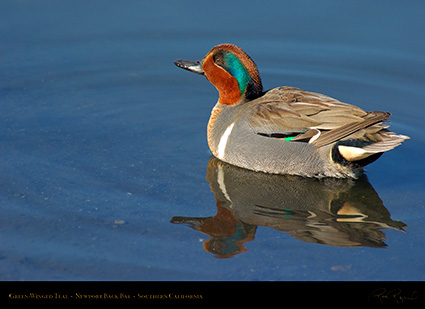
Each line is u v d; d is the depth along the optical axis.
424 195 12.37
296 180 13.11
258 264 10.09
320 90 17.06
